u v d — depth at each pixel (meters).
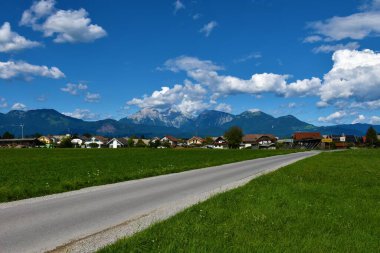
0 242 8.84
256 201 14.33
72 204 14.41
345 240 8.92
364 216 11.87
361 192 17.77
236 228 9.82
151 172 29.56
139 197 16.52
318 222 10.81
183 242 8.40
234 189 18.08
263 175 26.50
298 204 13.66
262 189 18.02
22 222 11.02
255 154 80.38
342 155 72.38
